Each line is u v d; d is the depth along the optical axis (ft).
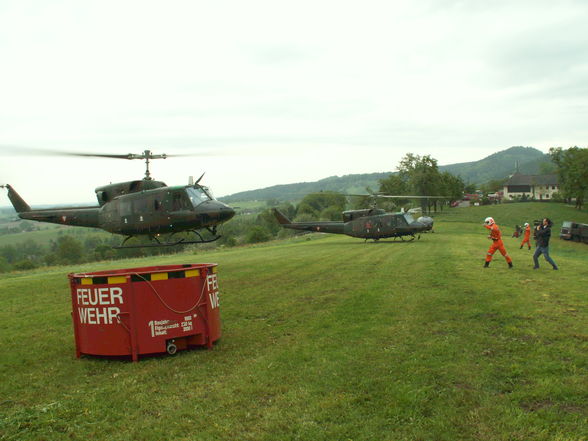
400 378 20.29
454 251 83.51
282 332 29.19
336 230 135.33
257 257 90.12
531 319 29.76
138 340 24.08
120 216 63.87
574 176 323.78
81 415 17.67
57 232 517.14
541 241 56.03
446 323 29.63
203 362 23.63
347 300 38.68
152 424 16.74
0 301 44.83
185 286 25.41
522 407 17.31
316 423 16.40
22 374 22.68
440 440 15.08
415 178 290.56
